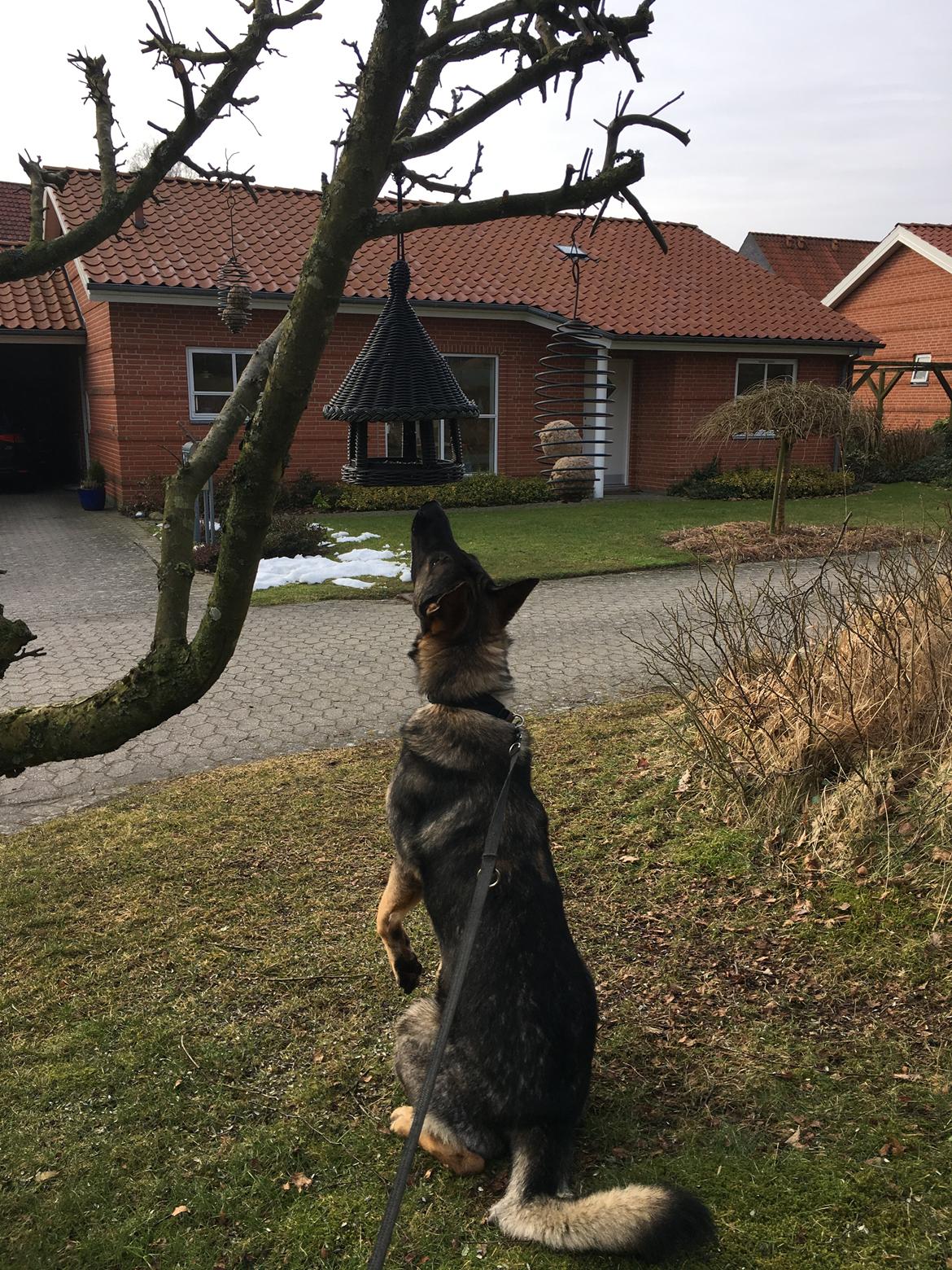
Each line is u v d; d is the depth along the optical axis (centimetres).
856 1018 326
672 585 1119
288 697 743
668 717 618
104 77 254
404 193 296
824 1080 296
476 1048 246
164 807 533
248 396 248
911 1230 236
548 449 620
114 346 1584
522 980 246
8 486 2188
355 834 489
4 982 368
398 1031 279
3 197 2586
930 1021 321
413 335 363
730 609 592
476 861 264
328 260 191
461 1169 262
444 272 1856
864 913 383
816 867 421
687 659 566
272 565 1217
